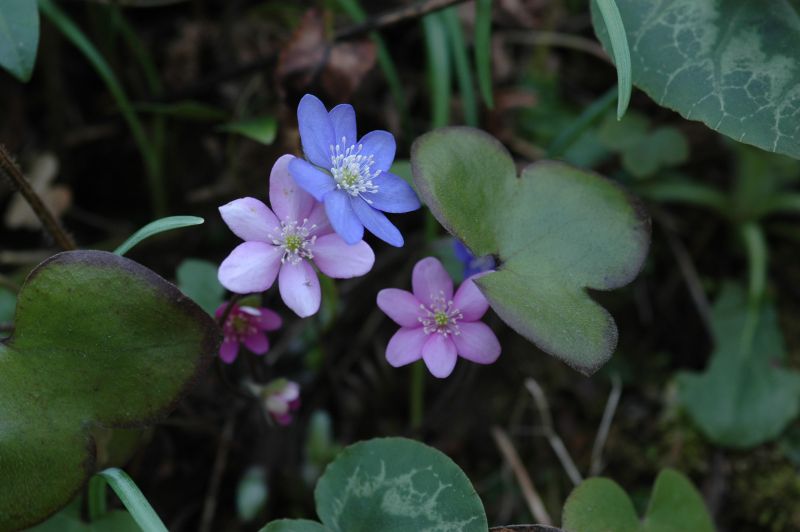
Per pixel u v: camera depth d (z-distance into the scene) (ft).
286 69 1.40
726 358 1.51
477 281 1.20
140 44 1.51
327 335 1.49
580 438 1.50
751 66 1.26
